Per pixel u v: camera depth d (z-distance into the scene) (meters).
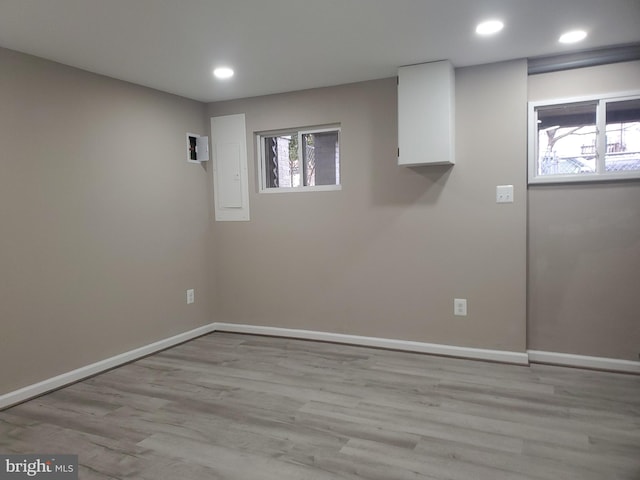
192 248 4.08
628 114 2.97
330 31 2.56
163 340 3.76
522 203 3.15
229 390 2.86
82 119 3.11
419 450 2.09
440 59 3.10
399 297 3.57
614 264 3.02
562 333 3.18
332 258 3.80
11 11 2.21
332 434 2.26
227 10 2.25
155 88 3.68
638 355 2.99
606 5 2.29
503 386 2.82
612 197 3.00
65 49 2.73
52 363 2.92
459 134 3.29
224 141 4.16
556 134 3.17
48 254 2.89
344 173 3.70
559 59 3.05
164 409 2.60
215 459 2.05
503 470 1.92
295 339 3.98
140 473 1.95
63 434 2.31
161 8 2.21
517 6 2.29
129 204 3.46
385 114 3.52
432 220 3.42
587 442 2.12
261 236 4.08
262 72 3.30
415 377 3.00
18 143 2.72
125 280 3.43
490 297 3.28
